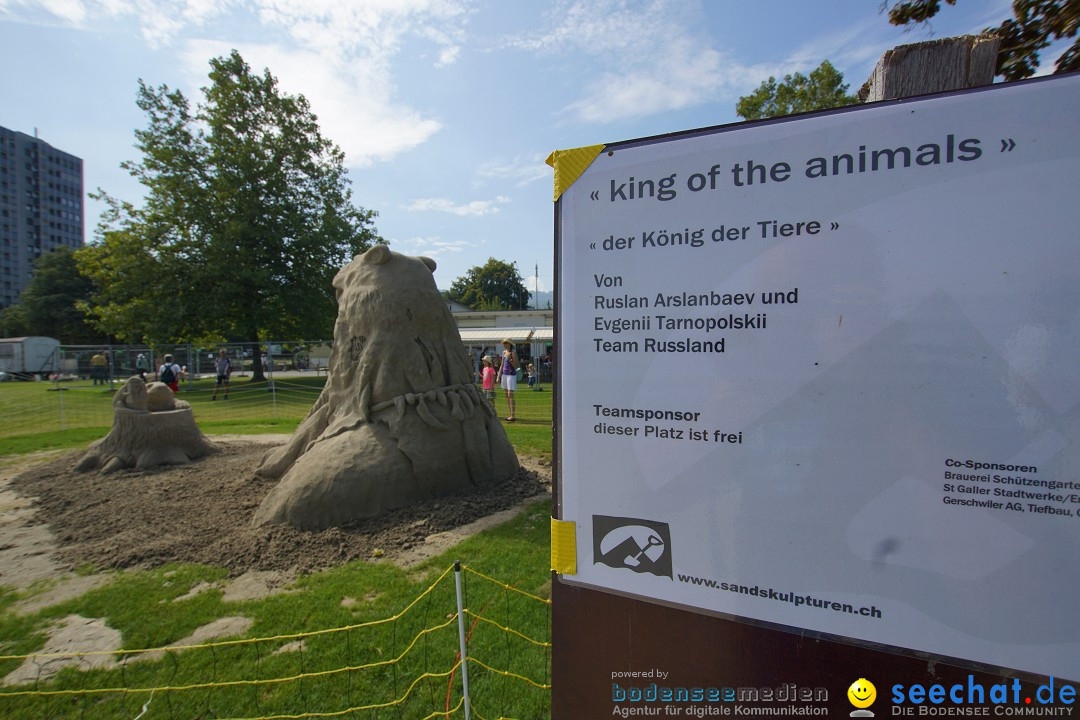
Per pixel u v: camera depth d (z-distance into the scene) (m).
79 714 2.99
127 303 24.88
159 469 8.27
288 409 17.31
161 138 25.25
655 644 1.93
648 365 1.91
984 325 1.49
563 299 2.06
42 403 18.75
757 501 1.76
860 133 1.61
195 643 3.62
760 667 1.78
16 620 3.98
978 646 1.53
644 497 1.93
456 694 3.05
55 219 114.00
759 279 1.74
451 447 6.40
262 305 26.00
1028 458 1.46
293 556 4.90
